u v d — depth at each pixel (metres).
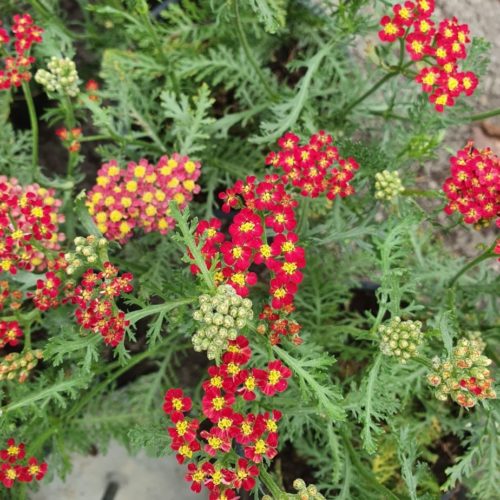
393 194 0.31
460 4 0.50
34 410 0.31
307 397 0.24
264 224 0.27
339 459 0.31
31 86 0.45
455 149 0.48
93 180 0.48
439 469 0.42
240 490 0.37
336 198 0.35
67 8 0.48
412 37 0.30
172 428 0.24
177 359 0.42
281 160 0.30
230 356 0.24
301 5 0.42
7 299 0.34
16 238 0.29
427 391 0.40
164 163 0.34
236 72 0.44
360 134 0.46
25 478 0.29
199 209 0.42
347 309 0.42
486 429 0.31
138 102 0.42
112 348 0.42
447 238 0.47
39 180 0.38
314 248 0.38
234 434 0.24
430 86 0.30
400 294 0.29
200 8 0.45
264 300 0.36
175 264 0.41
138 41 0.44
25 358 0.30
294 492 0.40
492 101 0.49
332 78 0.44
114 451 0.44
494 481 0.33
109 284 0.26
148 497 0.43
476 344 0.25
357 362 0.41
